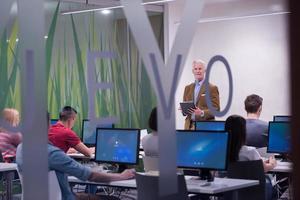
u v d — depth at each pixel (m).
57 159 4.14
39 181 2.61
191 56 10.85
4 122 2.71
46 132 2.64
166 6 10.93
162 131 2.85
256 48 10.38
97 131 5.50
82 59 9.65
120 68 10.09
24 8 2.53
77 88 9.50
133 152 5.17
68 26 9.53
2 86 6.22
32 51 2.57
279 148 5.95
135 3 2.82
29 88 2.57
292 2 1.35
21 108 2.56
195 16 3.02
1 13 2.54
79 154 6.96
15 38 2.88
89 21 9.85
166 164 2.88
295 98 1.32
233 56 10.64
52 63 9.21
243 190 4.70
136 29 2.81
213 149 4.55
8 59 6.12
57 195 4.14
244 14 10.41
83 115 9.52
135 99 10.31
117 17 10.23
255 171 4.70
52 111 9.11
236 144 4.73
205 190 4.10
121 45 10.23
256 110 6.20
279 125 5.97
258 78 10.38
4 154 5.30
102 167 5.50
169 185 2.90
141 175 3.95
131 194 6.99
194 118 6.87
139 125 10.38
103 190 6.77
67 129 6.51
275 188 5.67
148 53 2.84
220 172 5.01
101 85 3.83
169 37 10.84
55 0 9.38
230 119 4.77
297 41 1.34
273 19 10.12
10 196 5.75
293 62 1.34
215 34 10.81
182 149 4.70
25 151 2.55
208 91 3.97
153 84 2.83
